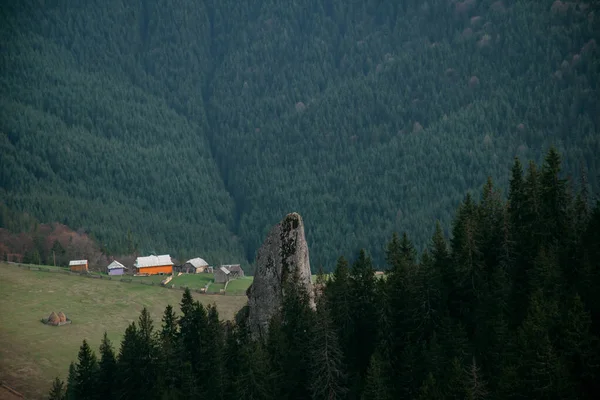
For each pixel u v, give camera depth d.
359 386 64.88
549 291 63.34
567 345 55.34
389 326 69.00
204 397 71.56
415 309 68.12
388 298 70.44
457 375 56.53
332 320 69.00
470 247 70.19
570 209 76.25
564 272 66.75
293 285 74.31
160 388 73.81
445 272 73.31
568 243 70.56
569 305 59.69
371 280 74.75
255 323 77.81
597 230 70.50
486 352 62.06
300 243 77.62
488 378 58.97
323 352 65.31
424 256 72.56
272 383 67.81
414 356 64.56
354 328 72.06
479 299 67.81
